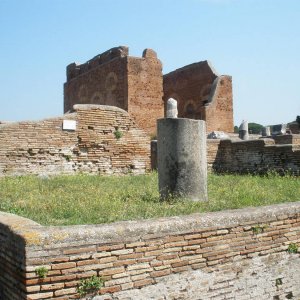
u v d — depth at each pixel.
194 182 8.96
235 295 5.95
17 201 8.50
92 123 16.02
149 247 5.19
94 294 4.75
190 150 8.99
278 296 6.47
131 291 5.01
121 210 7.40
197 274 5.59
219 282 5.80
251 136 28.45
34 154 14.75
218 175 16.95
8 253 4.80
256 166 17.45
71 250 4.64
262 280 6.29
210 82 30.88
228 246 5.95
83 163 15.78
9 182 12.31
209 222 5.79
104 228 4.91
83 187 11.31
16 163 14.41
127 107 25.53
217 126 29.55
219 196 9.66
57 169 15.19
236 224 6.07
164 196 8.98
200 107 31.75
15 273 4.62
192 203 8.28
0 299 4.97
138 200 8.84
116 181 13.23
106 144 16.28
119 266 4.94
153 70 26.69
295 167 15.56
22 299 4.45
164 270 5.29
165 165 9.04
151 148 18.11
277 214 6.59
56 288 4.52
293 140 23.45
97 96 28.89
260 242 6.32
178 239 5.45
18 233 4.57
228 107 30.25
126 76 25.66
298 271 6.76
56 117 15.25
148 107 26.36
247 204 8.23
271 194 9.83
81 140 15.73
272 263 6.45
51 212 7.31
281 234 6.60
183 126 8.99
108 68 27.58
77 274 4.66
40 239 4.48
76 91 32.03
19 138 14.49
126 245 5.01
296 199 8.98
